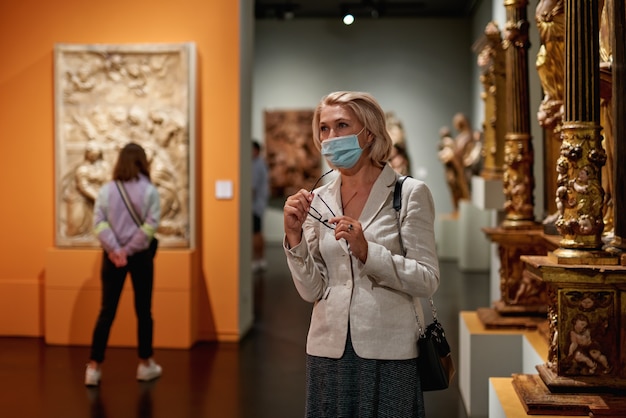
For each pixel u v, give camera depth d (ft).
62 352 23.29
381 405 8.90
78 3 25.16
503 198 21.18
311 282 9.04
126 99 24.73
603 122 13.09
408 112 57.88
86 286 24.25
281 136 58.85
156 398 18.31
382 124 9.21
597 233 11.28
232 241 25.09
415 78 57.77
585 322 11.39
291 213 8.91
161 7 25.03
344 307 8.97
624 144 11.36
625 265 11.02
